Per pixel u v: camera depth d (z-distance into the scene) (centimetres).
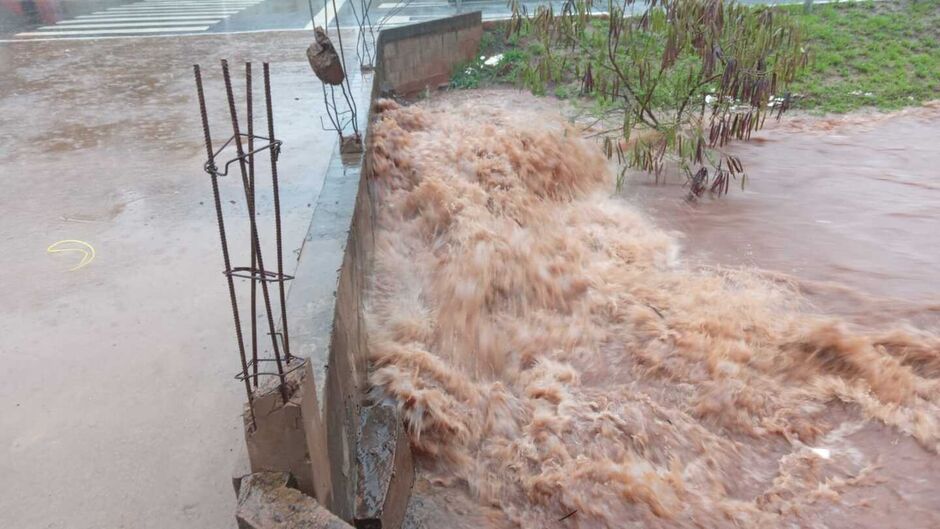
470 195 849
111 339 511
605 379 643
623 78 1047
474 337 675
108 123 947
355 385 518
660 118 1161
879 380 630
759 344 676
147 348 501
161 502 385
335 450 410
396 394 559
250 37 1465
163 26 1617
